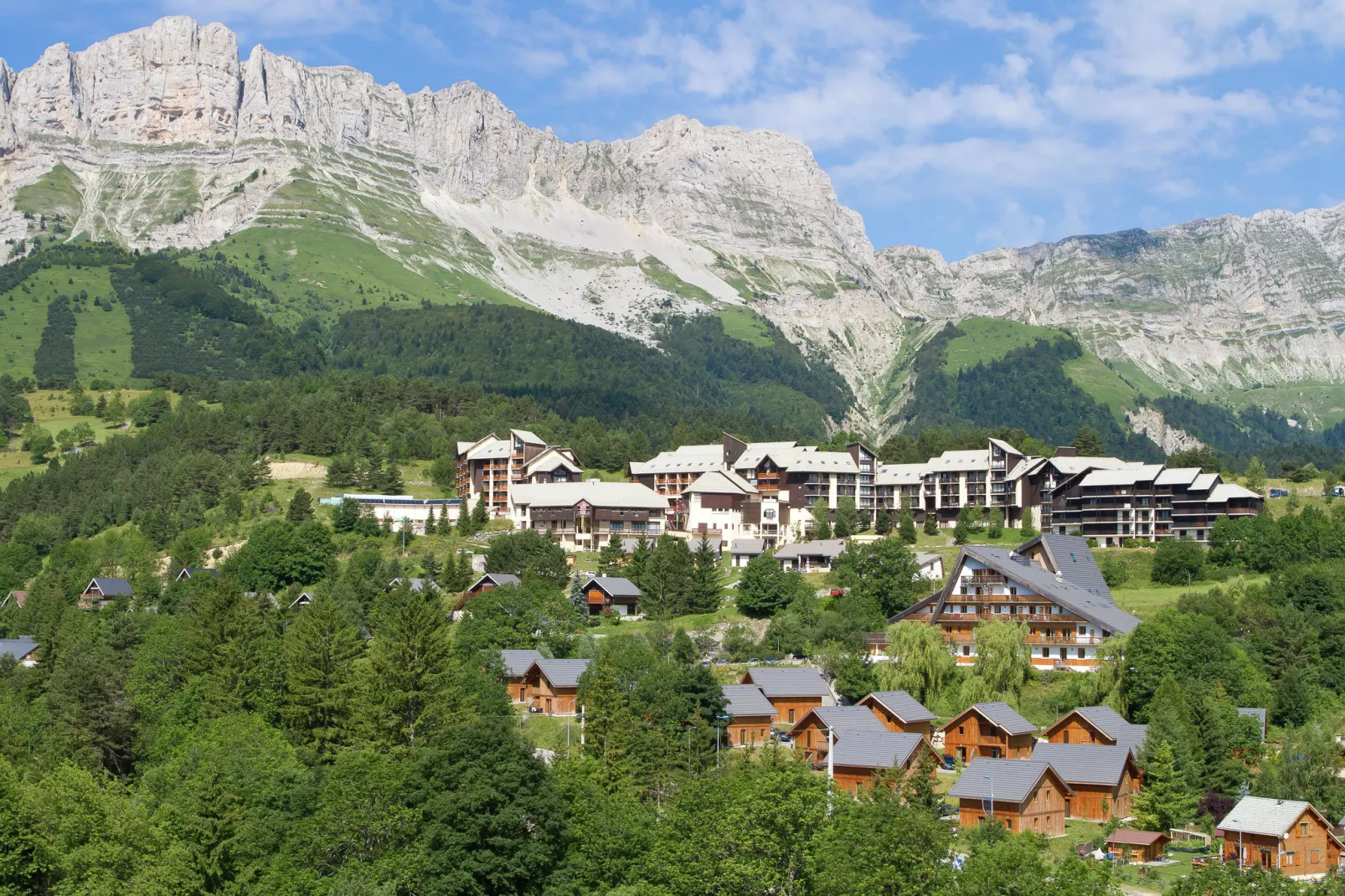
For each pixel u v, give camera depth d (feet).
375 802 401.08
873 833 357.41
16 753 492.54
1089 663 613.11
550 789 394.32
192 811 404.16
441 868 374.22
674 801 407.23
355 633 559.38
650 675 513.04
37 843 375.45
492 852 376.68
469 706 504.84
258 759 447.83
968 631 645.92
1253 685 549.95
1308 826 402.93
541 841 382.63
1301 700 545.85
